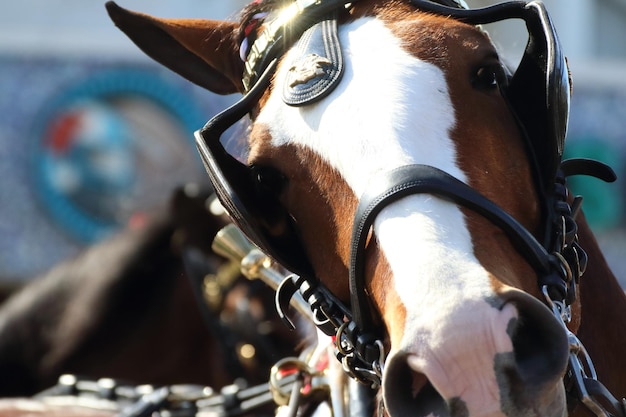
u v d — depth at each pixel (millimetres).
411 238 2332
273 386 3322
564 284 2521
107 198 9750
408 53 2637
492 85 2691
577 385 2471
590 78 10055
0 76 9820
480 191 2453
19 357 6016
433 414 2266
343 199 2535
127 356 6129
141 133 9773
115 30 12438
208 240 6188
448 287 2229
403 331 2240
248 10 3201
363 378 2703
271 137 2707
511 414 2148
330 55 2686
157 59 3609
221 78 3564
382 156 2467
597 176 2957
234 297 6090
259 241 2682
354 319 2582
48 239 9781
